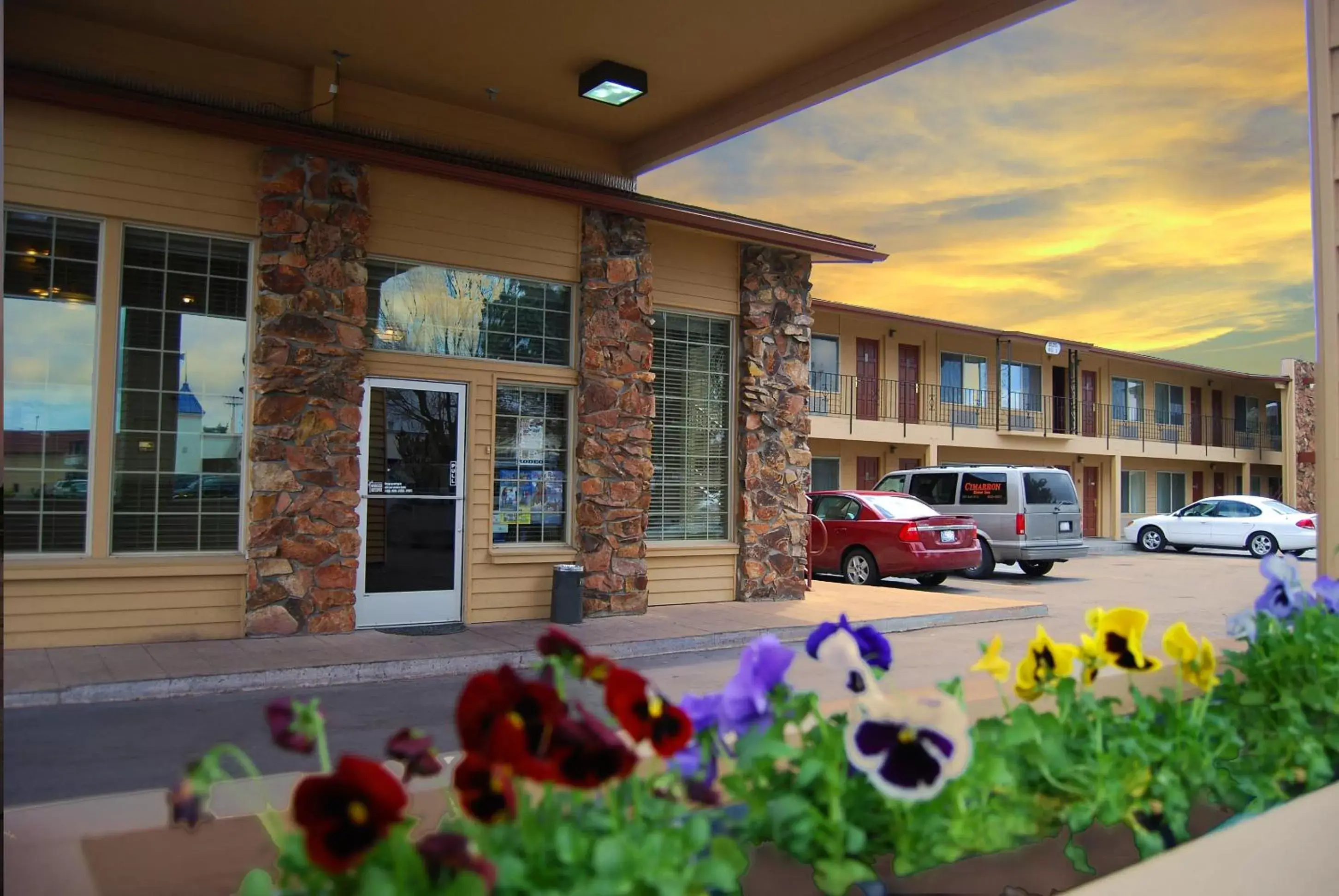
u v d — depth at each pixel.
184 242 7.90
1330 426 4.43
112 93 7.32
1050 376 28.66
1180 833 1.80
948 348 25.94
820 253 11.55
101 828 1.75
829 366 23.45
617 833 1.21
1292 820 1.77
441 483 9.06
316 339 8.16
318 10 8.16
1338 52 4.45
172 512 7.81
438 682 7.22
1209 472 34.06
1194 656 2.07
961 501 16.77
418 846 1.07
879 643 1.88
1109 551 24.48
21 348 7.30
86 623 7.38
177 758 5.02
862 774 1.51
